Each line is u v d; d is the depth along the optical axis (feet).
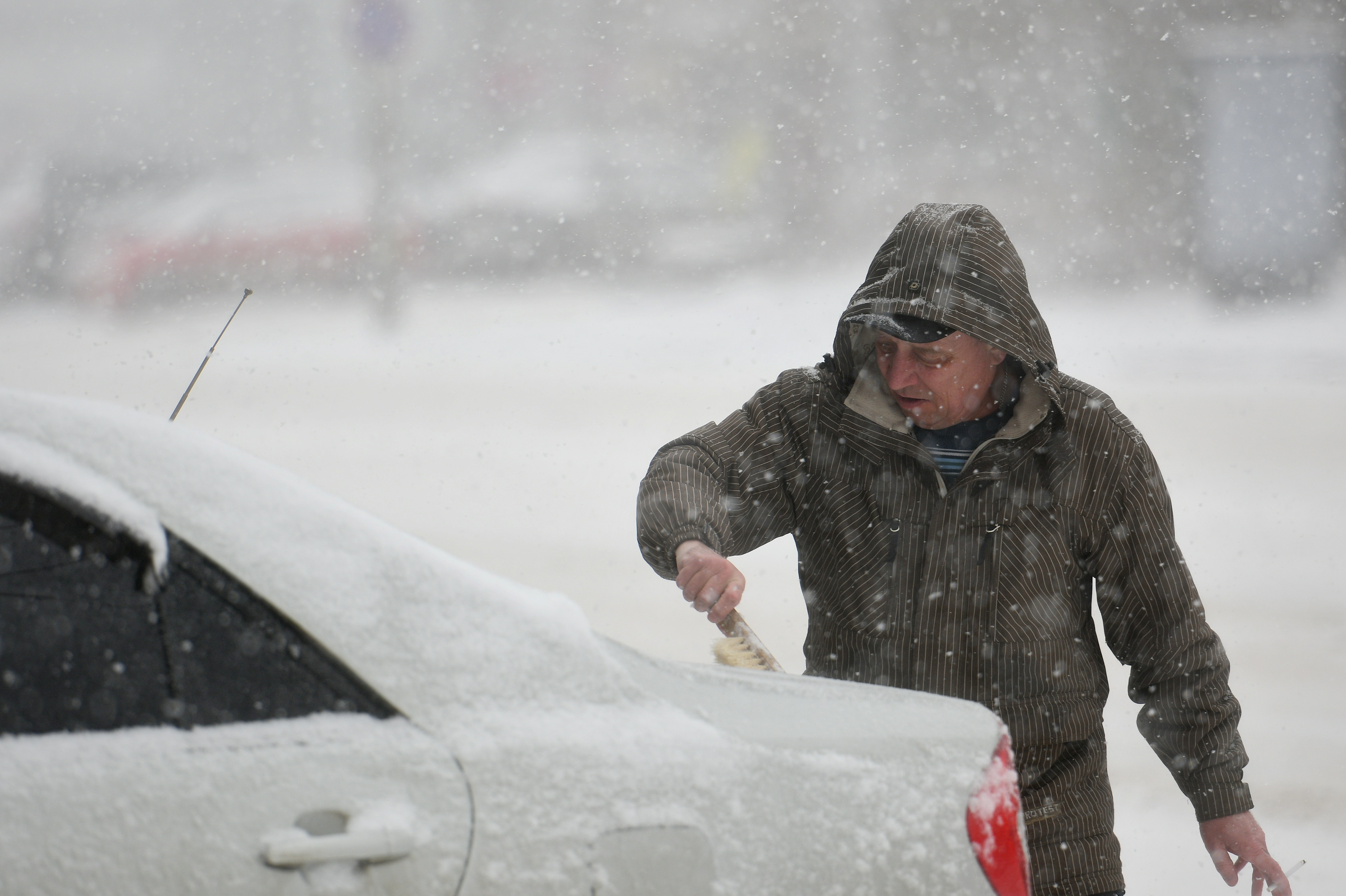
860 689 22.67
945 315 26.99
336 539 18.69
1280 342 165.58
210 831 16.99
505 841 17.92
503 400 133.39
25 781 16.89
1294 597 68.03
